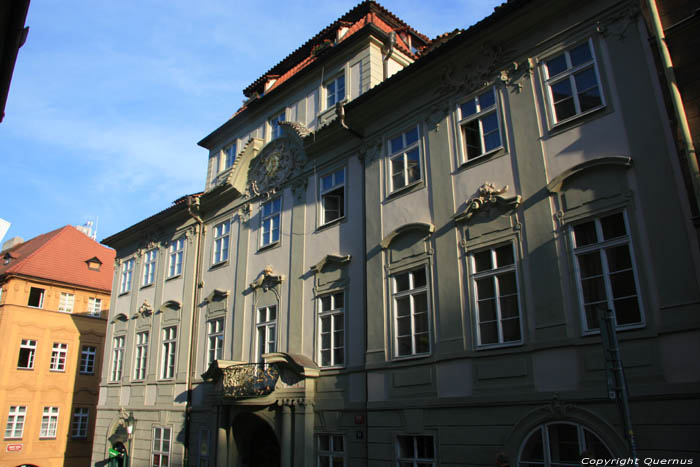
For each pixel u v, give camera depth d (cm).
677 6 995
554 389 1016
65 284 3612
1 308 3325
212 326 2050
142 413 2262
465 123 1327
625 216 1005
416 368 1254
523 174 1177
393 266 1383
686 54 964
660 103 1004
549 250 1092
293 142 1875
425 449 1202
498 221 1191
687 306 894
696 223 899
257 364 1608
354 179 1605
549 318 1058
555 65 1194
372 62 1727
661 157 980
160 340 2306
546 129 1165
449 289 1240
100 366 3716
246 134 2219
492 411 1092
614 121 1062
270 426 1562
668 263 932
